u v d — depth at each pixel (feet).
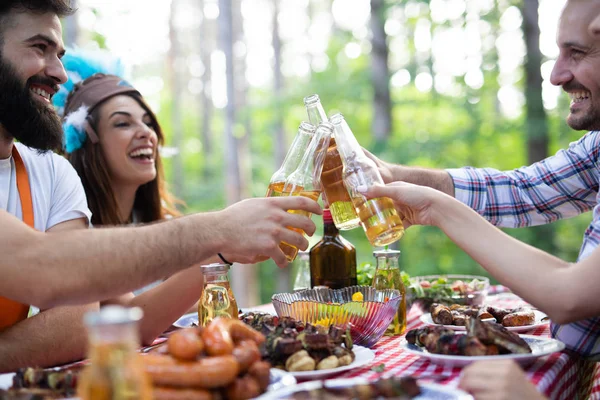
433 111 39.42
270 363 4.33
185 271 6.13
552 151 31.89
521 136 31.78
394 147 31.24
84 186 9.36
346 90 37.58
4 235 4.47
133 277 4.55
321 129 5.32
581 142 7.13
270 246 4.84
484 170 7.46
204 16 66.13
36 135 5.85
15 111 5.70
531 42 29.55
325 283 6.35
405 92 40.37
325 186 5.64
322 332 4.71
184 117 68.49
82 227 6.59
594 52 5.16
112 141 9.28
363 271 7.50
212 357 3.52
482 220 4.88
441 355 4.56
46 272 4.40
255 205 4.91
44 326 5.43
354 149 5.31
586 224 33.65
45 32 5.77
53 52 5.91
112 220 9.39
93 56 9.84
